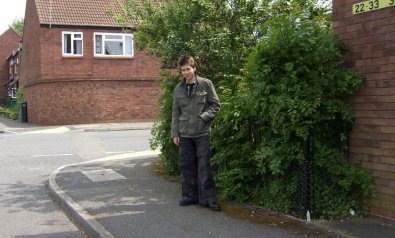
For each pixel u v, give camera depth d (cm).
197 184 629
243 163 629
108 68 2619
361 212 532
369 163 517
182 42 805
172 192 718
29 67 3016
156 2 884
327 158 535
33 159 1211
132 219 572
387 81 489
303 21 582
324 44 536
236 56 788
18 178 951
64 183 821
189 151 617
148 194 709
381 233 471
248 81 605
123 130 2116
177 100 612
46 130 2184
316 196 541
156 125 889
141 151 1338
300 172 554
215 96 607
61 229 588
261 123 602
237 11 789
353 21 528
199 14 795
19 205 720
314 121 530
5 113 3569
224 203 627
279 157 552
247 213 578
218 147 657
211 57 804
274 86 553
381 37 495
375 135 507
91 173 909
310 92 529
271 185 577
